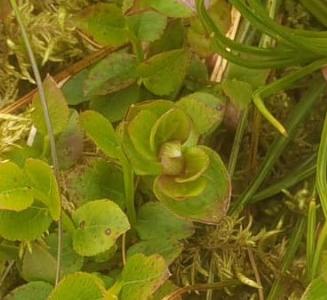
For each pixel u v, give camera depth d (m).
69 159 0.26
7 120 0.27
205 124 0.25
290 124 0.28
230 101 0.27
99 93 0.26
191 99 0.25
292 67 0.29
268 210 0.28
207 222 0.24
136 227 0.26
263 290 0.28
